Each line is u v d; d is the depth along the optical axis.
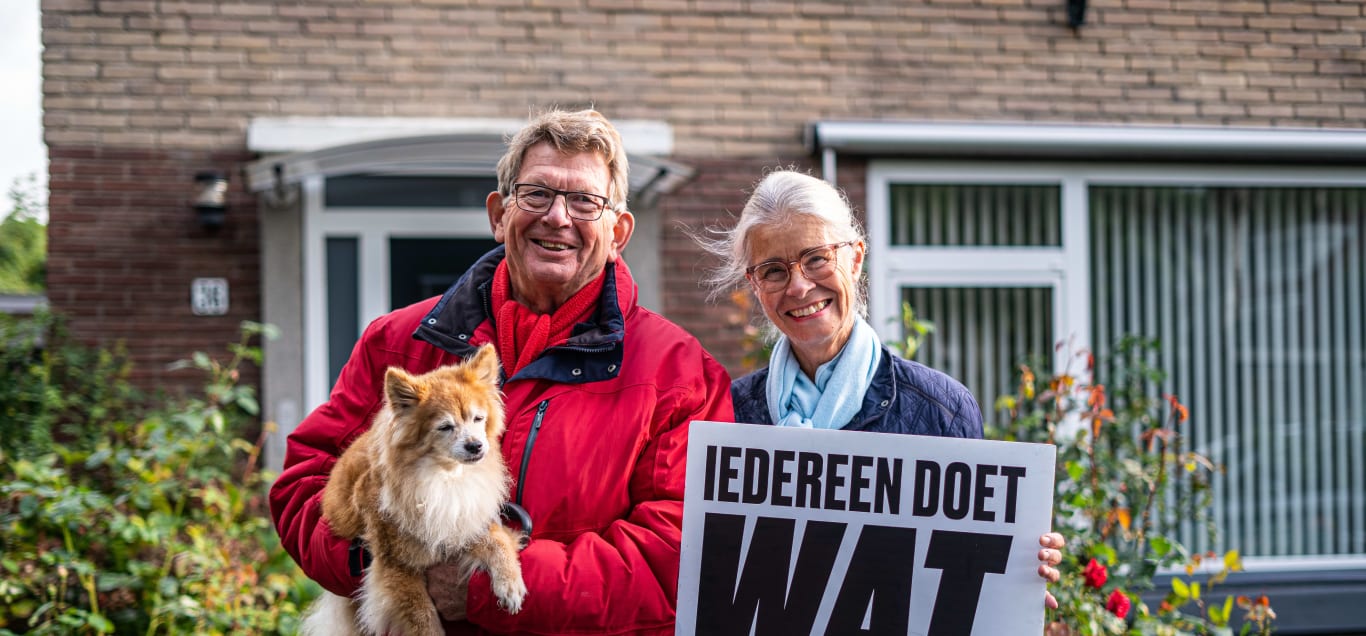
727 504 2.25
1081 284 6.50
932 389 2.50
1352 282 6.61
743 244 2.56
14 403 5.65
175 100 6.27
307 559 2.35
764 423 2.60
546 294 2.49
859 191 6.47
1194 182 6.54
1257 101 6.73
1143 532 4.10
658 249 6.46
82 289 6.18
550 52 6.46
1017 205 6.55
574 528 2.26
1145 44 6.72
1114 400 6.10
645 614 2.20
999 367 6.48
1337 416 6.55
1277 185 6.57
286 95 6.33
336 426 2.51
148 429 4.88
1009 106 6.66
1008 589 2.16
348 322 6.45
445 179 6.54
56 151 6.17
